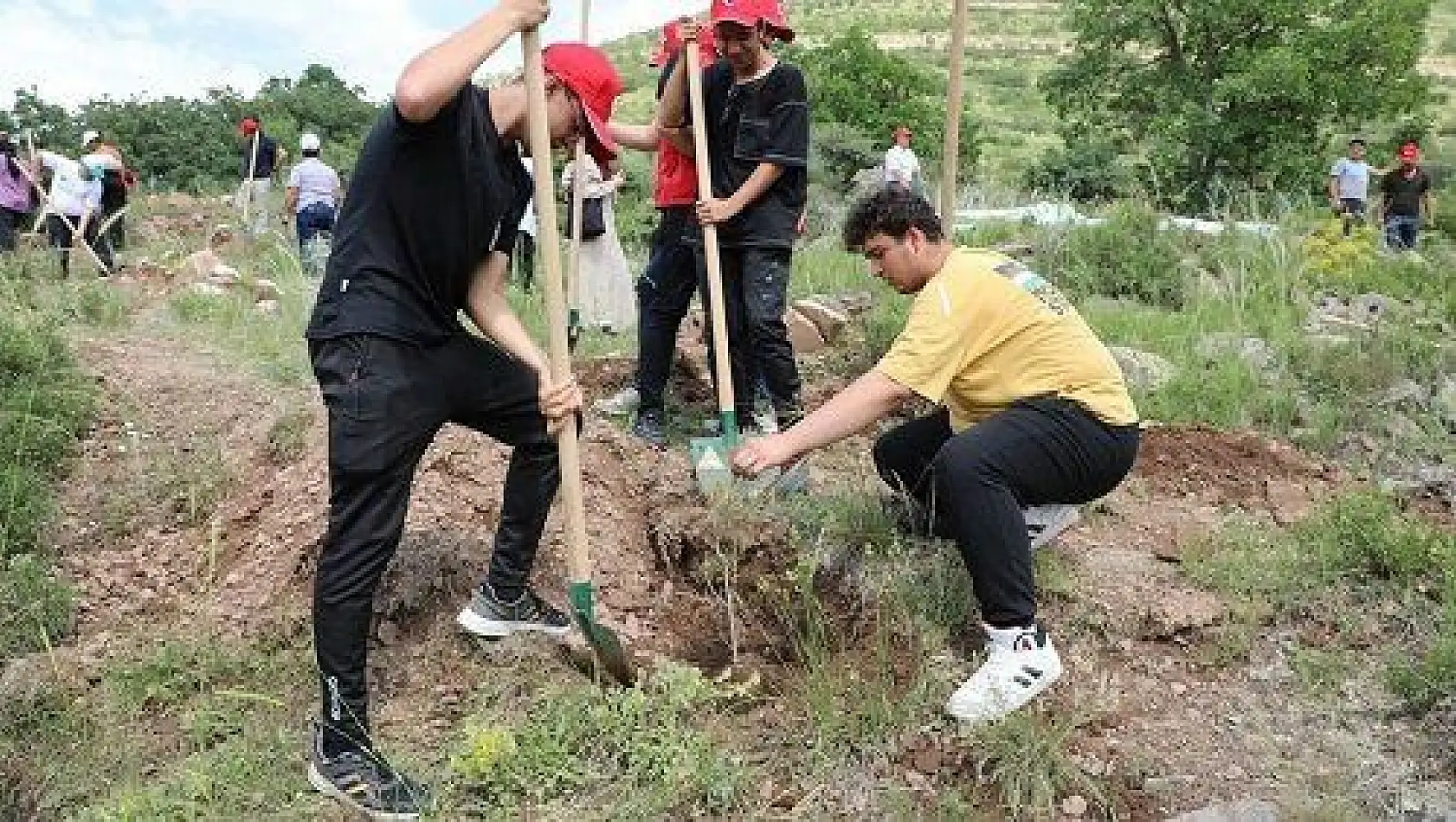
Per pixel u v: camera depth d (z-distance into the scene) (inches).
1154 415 250.1
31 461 208.4
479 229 133.6
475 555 169.6
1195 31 1114.7
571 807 135.0
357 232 132.5
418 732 147.1
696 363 251.4
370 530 133.0
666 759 138.9
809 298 291.9
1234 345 297.4
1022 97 2176.4
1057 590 172.9
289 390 235.9
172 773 143.8
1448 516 213.9
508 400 145.7
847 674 155.1
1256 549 187.2
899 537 175.6
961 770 143.4
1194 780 143.8
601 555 173.6
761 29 203.6
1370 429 249.8
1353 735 153.6
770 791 140.0
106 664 161.9
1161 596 175.2
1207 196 1039.6
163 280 370.6
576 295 252.4
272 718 151.1
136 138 820.0
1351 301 363.9
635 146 221.9
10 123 787.4
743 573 174.2
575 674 154.9
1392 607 175.5
